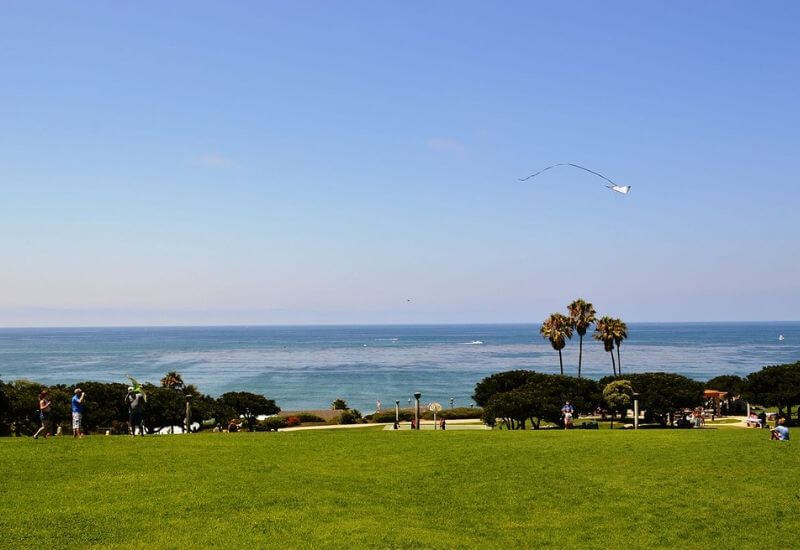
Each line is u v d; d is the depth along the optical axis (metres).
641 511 22.16
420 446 32.31
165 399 64.12
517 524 20.69
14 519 18.91
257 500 21.58
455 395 151.25
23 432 50.50
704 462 28.73
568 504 22.83
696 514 21.91
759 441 33.88
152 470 25.27
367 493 23.44
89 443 30.97
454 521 20.78
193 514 19.97
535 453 30.44
